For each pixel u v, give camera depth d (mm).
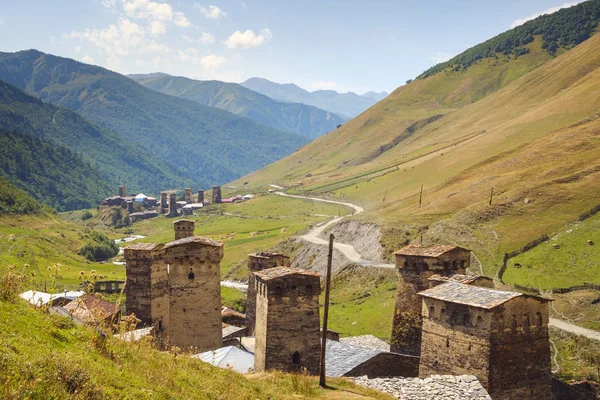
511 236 132750
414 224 161250
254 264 73812
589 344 79438
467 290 41188
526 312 38906
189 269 57844
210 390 26859
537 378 38938
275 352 42156
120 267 171375
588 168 156250
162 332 59562
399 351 53312
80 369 20406
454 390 35594
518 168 186500
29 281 29797
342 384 37375
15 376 18188
